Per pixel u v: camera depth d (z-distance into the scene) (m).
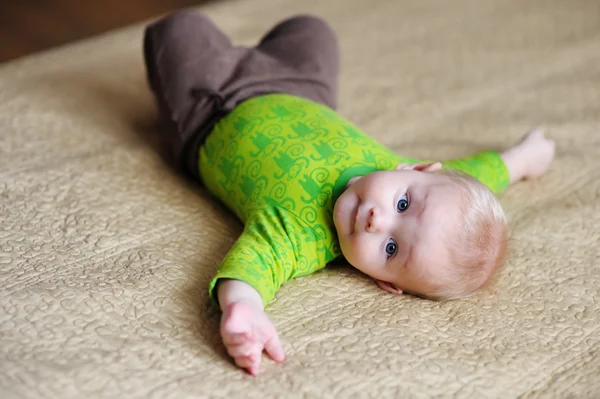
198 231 1.16
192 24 1.35
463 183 1.05
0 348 0.86
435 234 0.98
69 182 1.23
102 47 1.76
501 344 0.97
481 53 1.85
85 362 0.85
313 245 1.07
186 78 1.30
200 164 1.26
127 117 1.49
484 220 1.02
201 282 1.03
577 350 0.98
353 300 1.03
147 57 1.40
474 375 0.91
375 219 0.99
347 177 1.10
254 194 1.12
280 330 0.96
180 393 0.83
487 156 1.31
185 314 0.96
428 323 1.00
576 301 1.07
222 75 1.32
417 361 0.92
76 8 2.51
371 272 1.03
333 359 0.91
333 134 1.17
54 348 0.87
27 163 1.27
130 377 0.84
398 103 1.62
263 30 1.90
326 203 1.08
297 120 1.21
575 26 2.00
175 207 1.22
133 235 1.12
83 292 0.97
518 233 1.21
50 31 2.33
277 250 1.03
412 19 2.02
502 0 2.15
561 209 1.28
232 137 1.21
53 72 1.61
